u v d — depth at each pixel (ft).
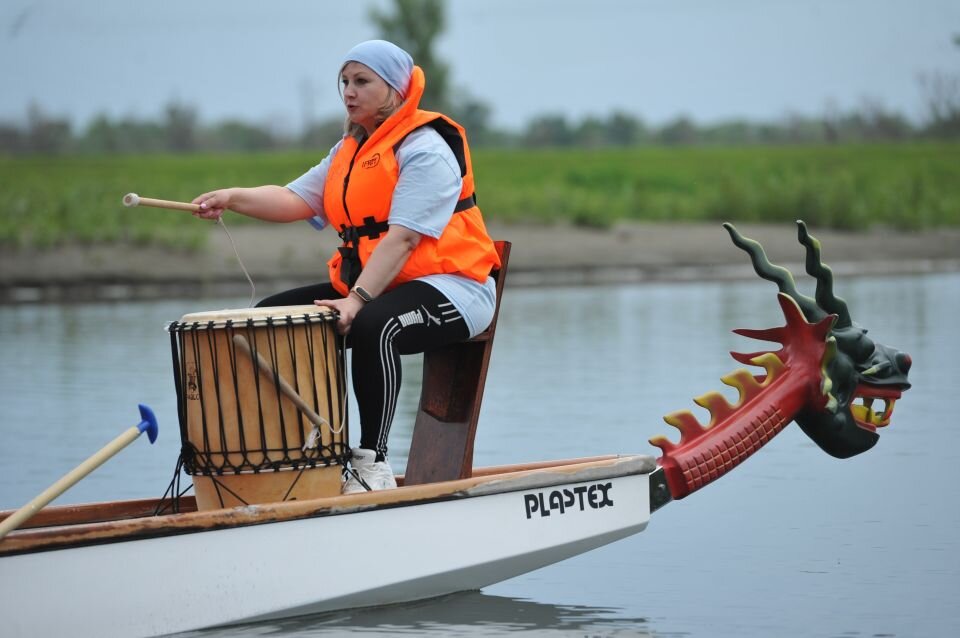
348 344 59.82
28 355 162.71
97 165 510.17
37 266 281.95
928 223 394.52
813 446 101.24
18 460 96.89
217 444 56.29
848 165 515.50
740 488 86.94
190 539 51.72
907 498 82.79
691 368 140.87
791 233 371.15
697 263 329.11
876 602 61.98
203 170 475.72
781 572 67.36
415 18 630.74
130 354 163.22
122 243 297.74
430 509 56.70
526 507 59.11
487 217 370.12
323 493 57.67
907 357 66.13
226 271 288.10
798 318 63.82
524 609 60.95
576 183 471.21
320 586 54.44
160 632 51.31
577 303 232.73
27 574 48.78
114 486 88.69
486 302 62.13
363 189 61.11
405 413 116.47
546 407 116.67
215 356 55.83
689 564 69.26
